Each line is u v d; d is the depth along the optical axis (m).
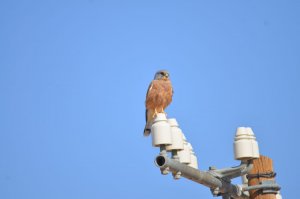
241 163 12.45
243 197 13.15
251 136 12.45
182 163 11.23
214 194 12.29
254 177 13.12
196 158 12.73
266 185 12.95
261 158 13.19
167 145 10.80
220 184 12.21
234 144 12.44
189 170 11.23
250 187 12.98
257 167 13.15
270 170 13.11
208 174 11.91
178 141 11.16
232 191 12.62
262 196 12.98
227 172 12.39
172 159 10.74
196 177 11.48
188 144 12.42
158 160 10.60
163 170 10.58
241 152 12.27
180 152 12.03
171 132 10.97
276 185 13.02
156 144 10.77
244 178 14.53
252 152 12.30
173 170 10.79
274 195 13.04
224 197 12.62
